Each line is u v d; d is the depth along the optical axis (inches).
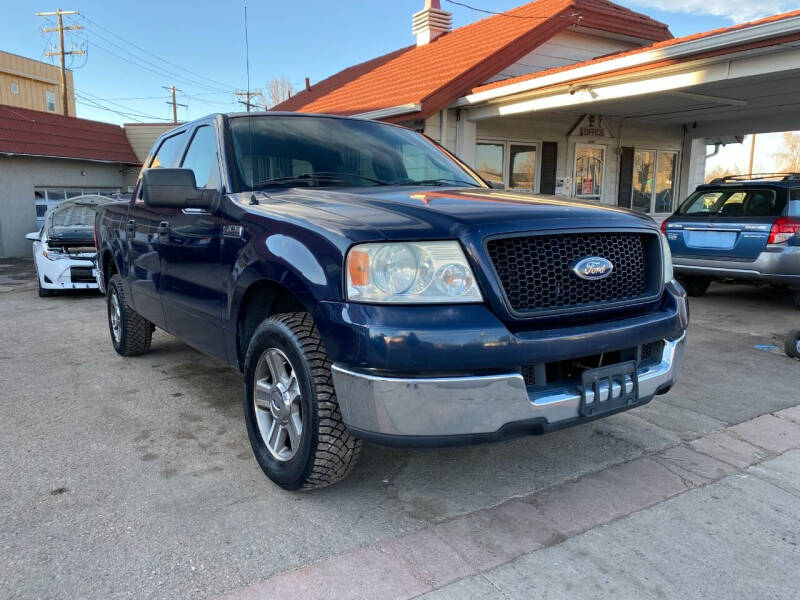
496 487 120.3
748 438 144.1
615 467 129.1
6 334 260.2
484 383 92.9
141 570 92.3
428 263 93.7
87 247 370.6
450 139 424.8
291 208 116.2
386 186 139.4
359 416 96.1
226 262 127.8
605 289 107.8
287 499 114.6
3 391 178.1
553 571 93.3
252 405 123.2
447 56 514.6
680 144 542.3
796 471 127.6
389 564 94.7
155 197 130.5
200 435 145.1
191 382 187.3
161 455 133.4
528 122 456.1
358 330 92.7
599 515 109.9
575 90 343.9
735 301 323.6
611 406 105.3
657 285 115.8
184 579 90.4
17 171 670.5
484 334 92.2
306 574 91.9
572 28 479.8
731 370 198.1
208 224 136.8
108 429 148.5
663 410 161.9
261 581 90.2
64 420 154.3
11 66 1216.2
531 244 99.7
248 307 127.3
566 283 102.7
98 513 108.4
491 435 95.5
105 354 223.1
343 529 104.6
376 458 133.0
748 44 263.4
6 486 118.3
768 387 181.0
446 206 105.3
